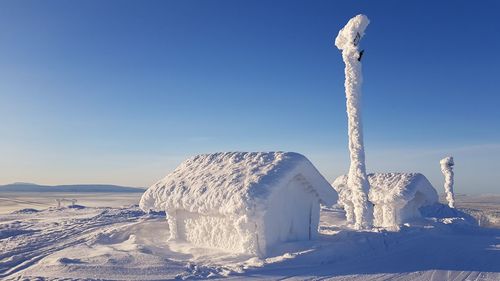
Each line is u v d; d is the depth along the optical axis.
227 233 15.83
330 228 22.77
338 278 11.77
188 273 12.22
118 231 20.45
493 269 13.05
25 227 24.97
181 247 16.67
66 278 11.42
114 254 14.40
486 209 67.56
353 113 20.67
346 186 31.75
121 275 11.92
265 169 15.95
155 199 18.03
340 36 21.30
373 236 17.89
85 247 17.22
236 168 17.14
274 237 15.59
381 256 15.35
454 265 13.66
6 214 39.28
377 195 27.52
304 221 17.17
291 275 12.10
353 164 20.61
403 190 26.88
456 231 25.78
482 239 20.58
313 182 16.97
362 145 20.58
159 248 16.69
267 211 15.25
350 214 29.75
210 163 18.98
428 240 19.45
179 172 19.52
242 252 14.74
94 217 30.33
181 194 17.08
